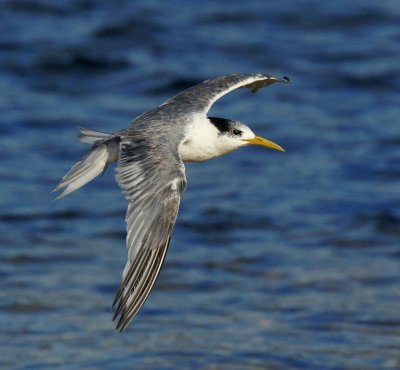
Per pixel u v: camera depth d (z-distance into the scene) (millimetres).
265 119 21797
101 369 13188
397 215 17859
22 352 13625
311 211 18078
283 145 20672
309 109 22453
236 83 11023
